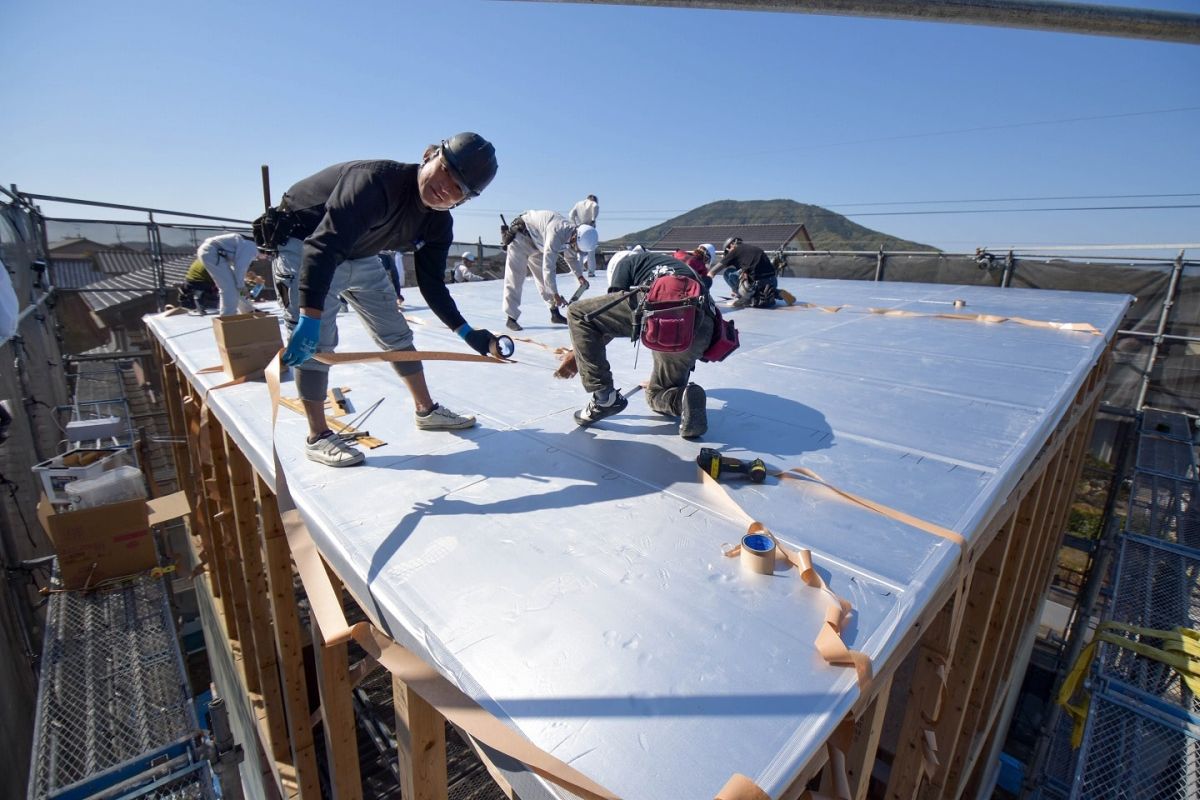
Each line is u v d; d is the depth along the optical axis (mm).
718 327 2305
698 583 1402
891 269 9125
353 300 2244
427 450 2258
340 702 2244
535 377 3305
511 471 2051
